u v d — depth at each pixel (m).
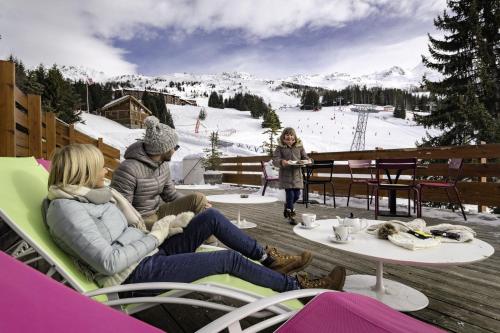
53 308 0.49
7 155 2.27
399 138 69.50
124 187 1.93
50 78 24.33
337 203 6.34
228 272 1.37
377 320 0.78
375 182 5.18
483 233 3.76
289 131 4.41
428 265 1.39
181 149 25.70
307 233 1.95
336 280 1.56
